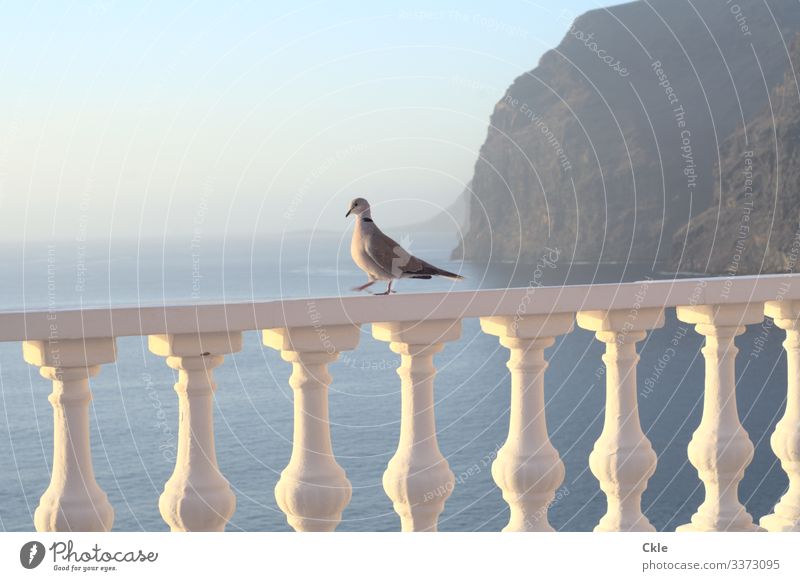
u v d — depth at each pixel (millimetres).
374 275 3559
